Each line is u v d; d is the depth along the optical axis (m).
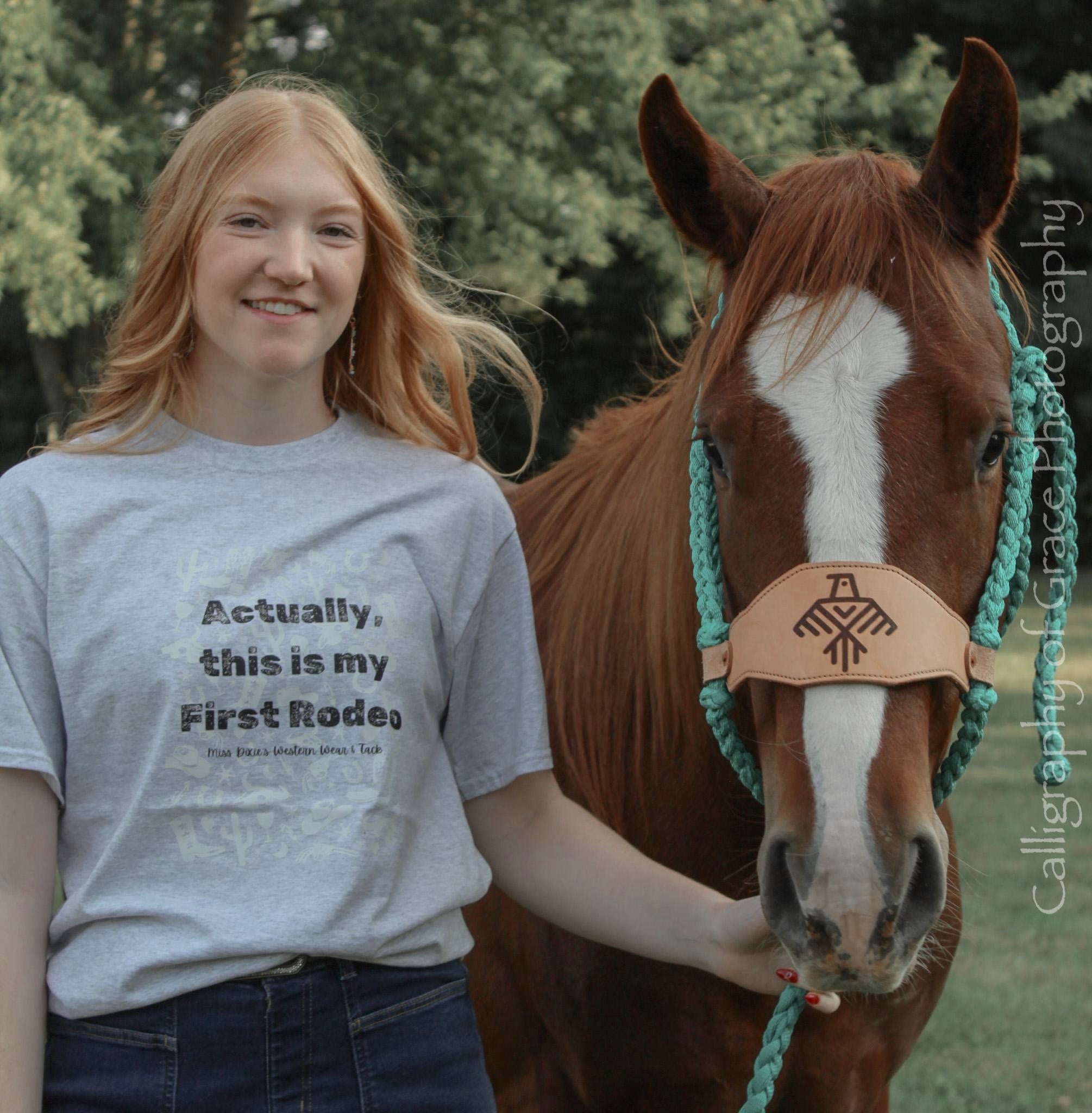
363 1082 1.29
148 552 1.33
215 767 1.29
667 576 1.64
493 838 1.54
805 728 1.29
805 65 9.17
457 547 1.45
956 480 1.35
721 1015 1.67
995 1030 3.46
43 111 6.56
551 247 8.12
